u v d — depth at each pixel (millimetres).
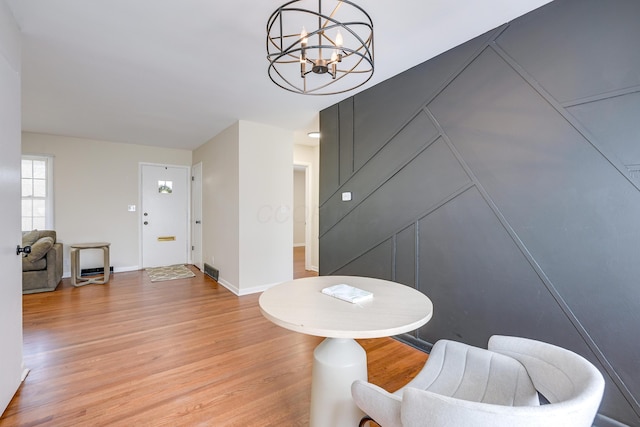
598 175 1522
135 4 1666
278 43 2061
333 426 1292
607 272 1503
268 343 2496
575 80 1594
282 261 4227
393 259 2607
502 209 1899
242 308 3334
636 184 1416
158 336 2602
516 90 1824
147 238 5422
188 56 2242
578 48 1581
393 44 2098
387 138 2648
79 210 4805
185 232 5812
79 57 2248
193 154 5770
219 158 4445
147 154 5395
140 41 2039
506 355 1163
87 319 2971
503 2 1677
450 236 2189
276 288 1581
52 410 1634
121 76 2566
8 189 1653
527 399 1009
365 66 2408
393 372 2051
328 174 3340
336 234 3230
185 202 5805
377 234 2758
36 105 3256
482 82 1988
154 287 4176
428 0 1645
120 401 1719
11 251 1695
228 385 1890
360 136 2924
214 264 4664
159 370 2055
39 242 3869
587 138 1556
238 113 3545
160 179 5531
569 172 1619
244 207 3855
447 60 2186
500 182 1906
